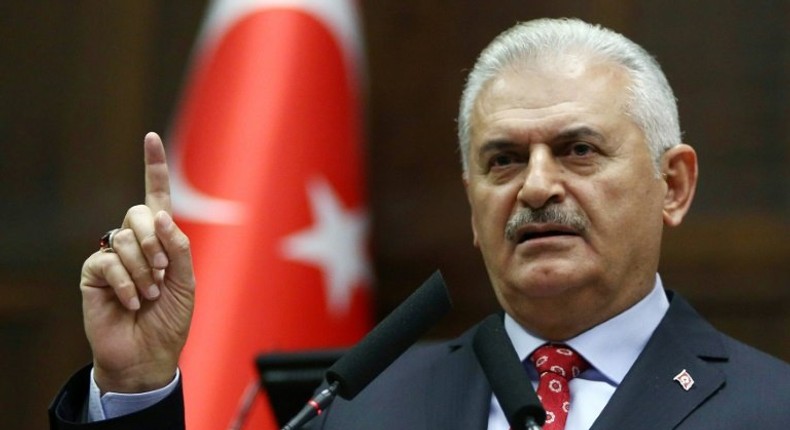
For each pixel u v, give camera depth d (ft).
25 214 49.26
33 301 48.39
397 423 19.56
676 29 45.57
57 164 49.57
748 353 19.34
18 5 50.44
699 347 19.39
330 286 34.60
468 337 20.89
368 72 47.19
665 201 21.16
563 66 20.27
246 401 21.66
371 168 46.73
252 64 36.22
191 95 36.55
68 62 50.11
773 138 44.50
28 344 48.21
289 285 33.71
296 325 33.45
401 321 17.12
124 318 18.72
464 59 46.96
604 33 20.90
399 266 45.88
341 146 36.50
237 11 37.22
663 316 20.15
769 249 43.60
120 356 18.61
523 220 19.56
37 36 50.37
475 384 19.76
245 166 34.60
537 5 46.55
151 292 18.30
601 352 19.69
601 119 19.89
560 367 19.60
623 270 19.77
